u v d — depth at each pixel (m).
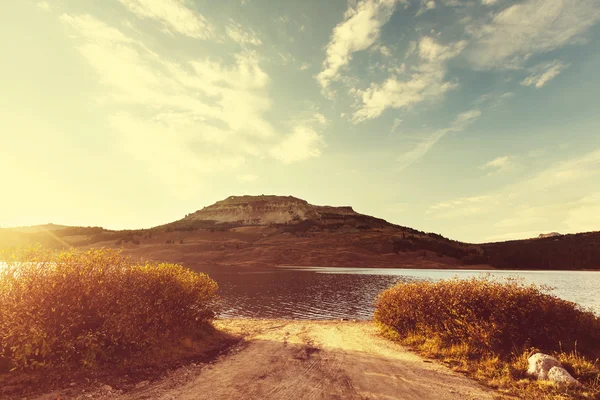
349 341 13.45
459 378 8.37
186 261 185.38
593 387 7.54
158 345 9.43
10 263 7.27
